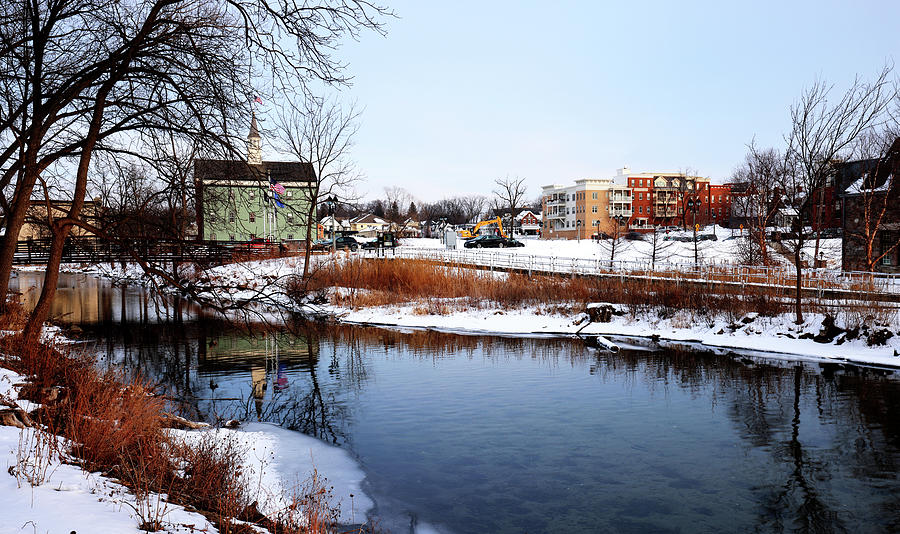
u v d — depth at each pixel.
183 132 13.04
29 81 13.53
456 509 9.20
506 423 13.70
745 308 25.67
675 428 13.37
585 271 40.25
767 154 54.62
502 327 28.02
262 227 54.44
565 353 22.50
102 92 13.39
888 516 8.98
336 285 38.16
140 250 14.30
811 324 22.81
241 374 18.48
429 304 32.91
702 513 9.15
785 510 9.23
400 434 12.91
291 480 9.93
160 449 8.43
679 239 73.06
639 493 9.88
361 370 19.44
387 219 139.25
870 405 15.00
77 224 13.93
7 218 14.78
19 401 9.36
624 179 114.25
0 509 5.22
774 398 15.80
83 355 15.66
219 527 6.12
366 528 8.37
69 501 5.68
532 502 9.52
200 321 29.72
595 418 14.19
